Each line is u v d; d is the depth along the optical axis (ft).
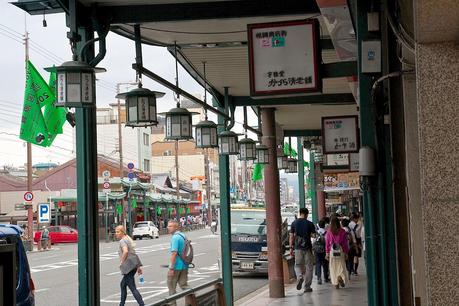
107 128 295.48
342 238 53.98
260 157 49.88
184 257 42.73
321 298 47.98
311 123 68.08
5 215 220.23
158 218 250.37
